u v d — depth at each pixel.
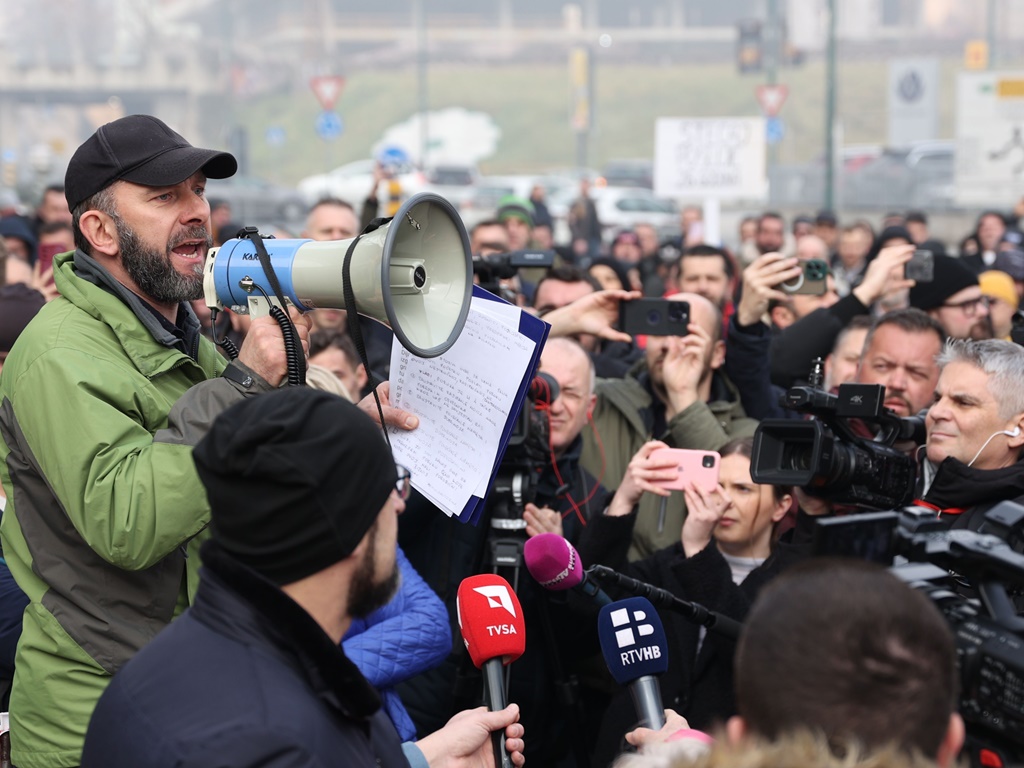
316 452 1.54
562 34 72.44
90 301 2.29
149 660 1.56
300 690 1.53
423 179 31.84
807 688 1.27
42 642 2.22
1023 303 6.61
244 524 1.54
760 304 3.97
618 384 4.09
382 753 1.75
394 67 70.31
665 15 74.19
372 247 2.10
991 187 14.77
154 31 67.44
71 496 2.11
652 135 61.50
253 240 2.24
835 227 12.96
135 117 2.37
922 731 1.26
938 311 4.87
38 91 65.75
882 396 2.26
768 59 29.17
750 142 11.13
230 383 2.16
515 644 2.31
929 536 1.66
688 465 2.90
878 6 67.75
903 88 28.39
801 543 2.81
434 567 3.05
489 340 2.38
